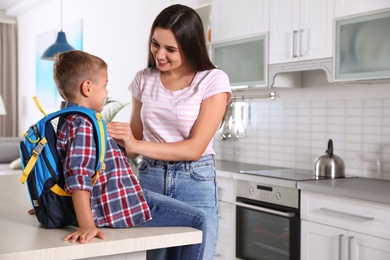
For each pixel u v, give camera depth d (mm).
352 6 2867
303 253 2906
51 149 1382
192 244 1480
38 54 7480
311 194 2857
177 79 1843
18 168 5305
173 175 1783
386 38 2689
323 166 3184
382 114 3111
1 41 8266
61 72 1480
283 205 3043
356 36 2854
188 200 1785
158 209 1508
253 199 3270
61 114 1399
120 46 5609
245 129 4145
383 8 2695
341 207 2672
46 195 1378
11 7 7953
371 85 3172
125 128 1550
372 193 2486
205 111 1773
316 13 3086
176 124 1786
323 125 3498
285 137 3787
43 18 7395
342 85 3359
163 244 1379
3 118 8289
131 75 5410
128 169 1470
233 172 3418
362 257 2559
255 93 4035
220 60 3867
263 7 3447
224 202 3527
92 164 1359
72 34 6586
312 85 3572
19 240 1282
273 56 3385
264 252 3195
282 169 3641
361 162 3242
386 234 2436
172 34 1723
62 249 1221
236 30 3684
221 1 3818
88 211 1335
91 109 1472
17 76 8430
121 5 5582
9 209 1729
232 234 3449
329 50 3010
